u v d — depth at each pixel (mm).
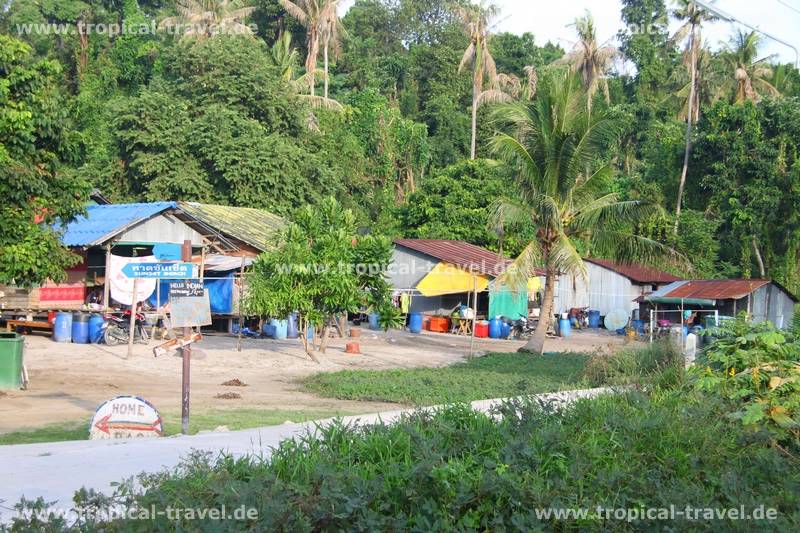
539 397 10508
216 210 31375
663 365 16766
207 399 16328
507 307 38375
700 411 9297
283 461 7215
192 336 11203
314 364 23344
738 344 10203
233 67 40625
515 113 27594
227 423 12961
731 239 46031
